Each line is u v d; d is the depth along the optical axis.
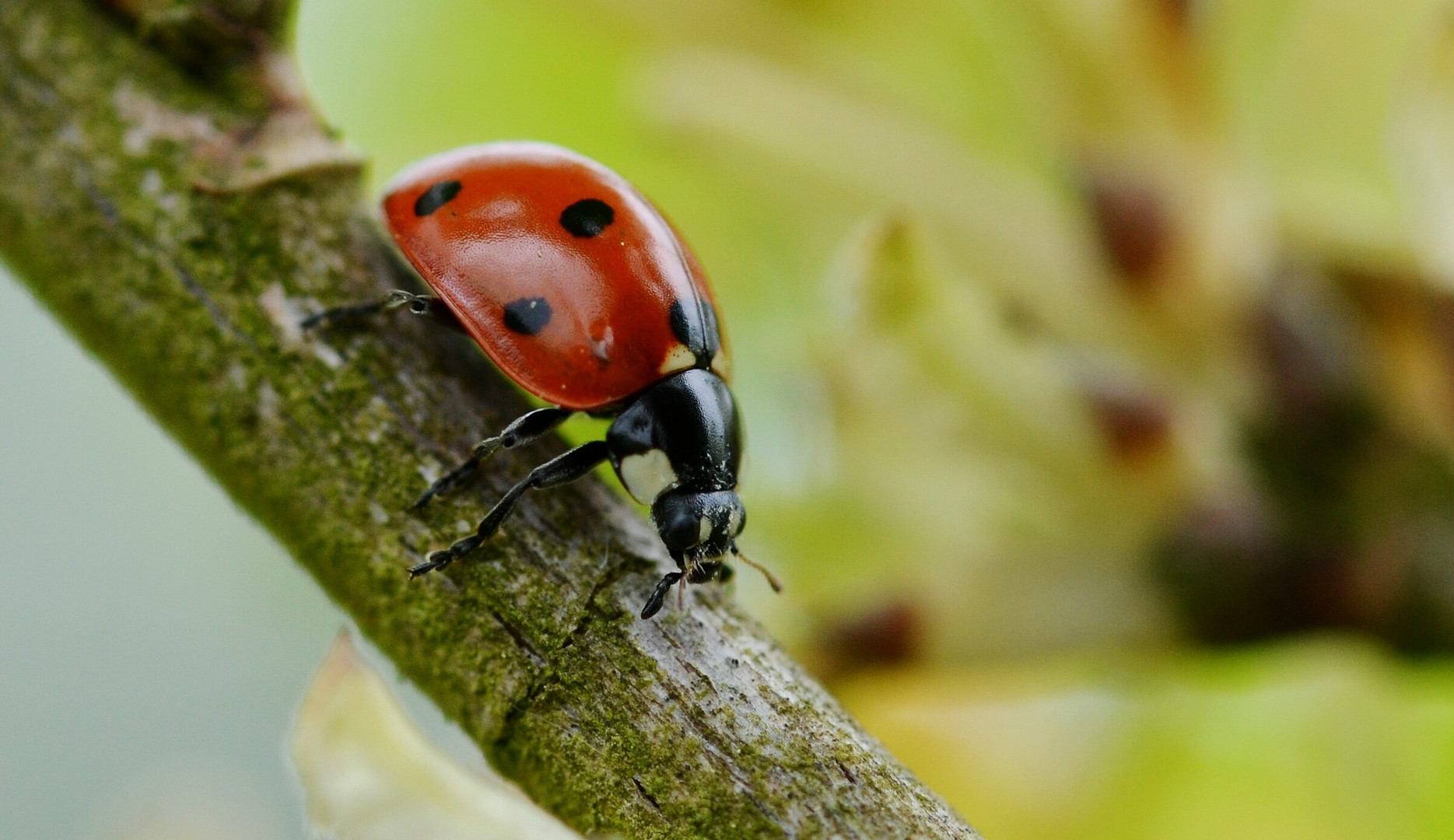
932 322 0.06
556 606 0.06
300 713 0.06
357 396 0.06
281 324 0.06
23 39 0.06
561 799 0.06
